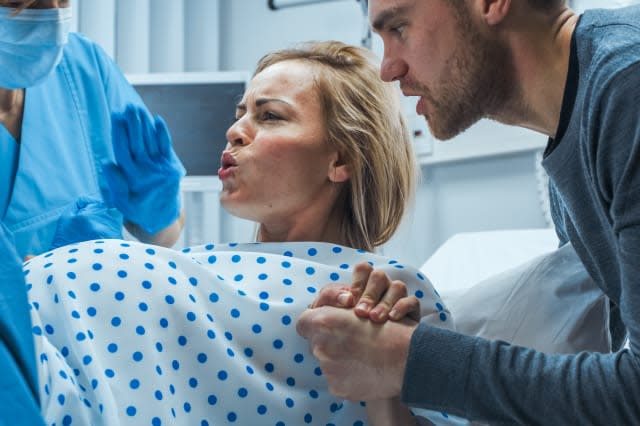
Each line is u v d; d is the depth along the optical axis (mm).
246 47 3496
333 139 1374
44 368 965
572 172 1072
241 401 1132
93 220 1675
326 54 1445
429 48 1082
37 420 843
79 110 1923
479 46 1065
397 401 1170
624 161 920
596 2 2352
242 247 1344
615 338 1424
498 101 1105
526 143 3010
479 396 967
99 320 1080
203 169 3053
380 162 1429
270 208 1341
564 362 957
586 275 1435
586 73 1001
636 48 948
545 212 3006
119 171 1727
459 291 1543
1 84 1666
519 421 961
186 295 1131
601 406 922
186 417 1101
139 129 1720
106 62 2035
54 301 1084
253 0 3506
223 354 1126
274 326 1178
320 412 1186
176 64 3424
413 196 1502
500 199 3107
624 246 929
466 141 3080
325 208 1389
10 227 1717
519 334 1432
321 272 1249
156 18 3453
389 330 1043
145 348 1072
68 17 1613
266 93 1364
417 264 3170
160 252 1166
